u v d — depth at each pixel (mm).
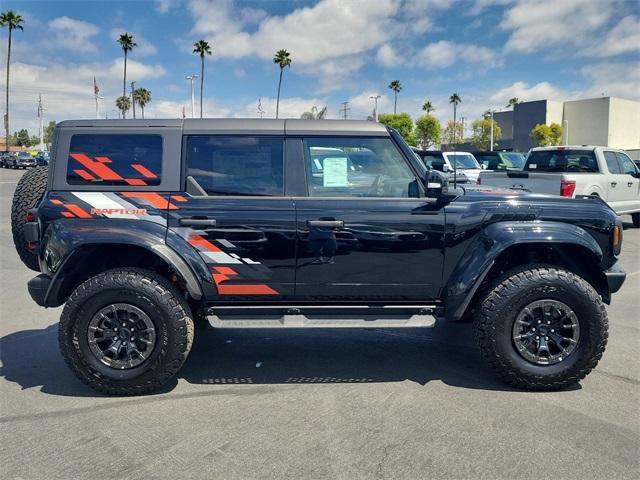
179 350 3697
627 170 11742
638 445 3033
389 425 3287
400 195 3969
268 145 3924
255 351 4707
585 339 3715
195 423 3332
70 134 3846
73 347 3646
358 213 3842
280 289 3893
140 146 3855
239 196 3863
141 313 3654
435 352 4668
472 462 2863
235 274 3826
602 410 3482
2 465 2855
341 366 4336
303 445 3051
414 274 3912
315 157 3943
